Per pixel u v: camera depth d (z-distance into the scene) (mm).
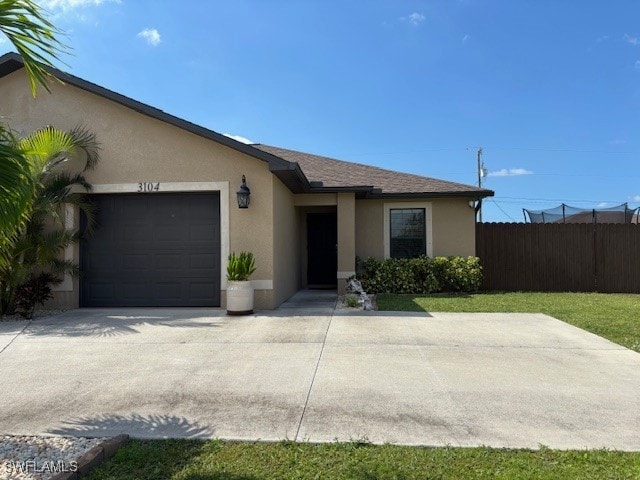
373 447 3451
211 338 7035
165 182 9812
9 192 3584
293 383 4945
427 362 5711
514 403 4367
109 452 3395
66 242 9328
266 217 9727
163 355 6105
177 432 3760
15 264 8531
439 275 13438
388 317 8758
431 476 3010
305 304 10703
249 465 3189
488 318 8680
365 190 12672
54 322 8328
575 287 14180
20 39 3572
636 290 13945
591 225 14234
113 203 10102
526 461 3207
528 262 14305
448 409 4223
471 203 14086
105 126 9930
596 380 5027
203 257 9961
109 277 10078
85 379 5160
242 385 4898
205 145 9812
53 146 8750
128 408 4301
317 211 15219
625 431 3742
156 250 10039
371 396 4551
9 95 10117
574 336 7141
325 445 3488
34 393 4730
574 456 3279
